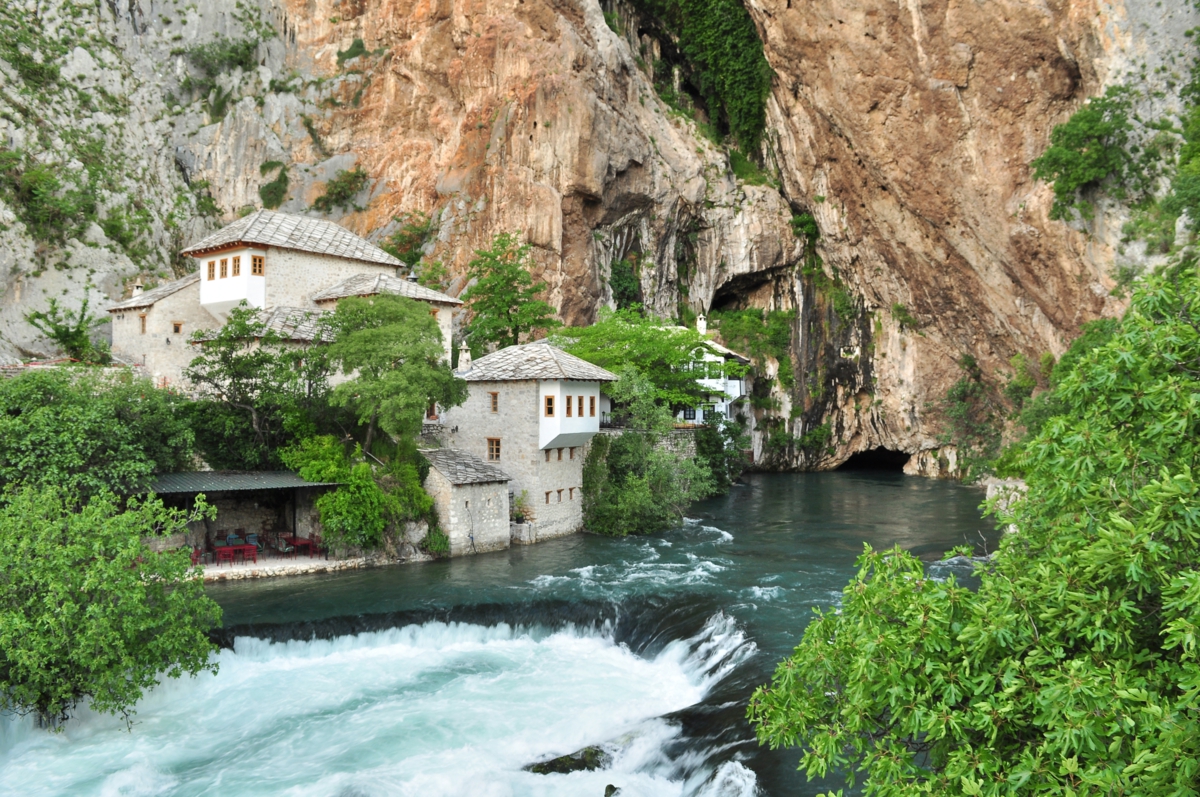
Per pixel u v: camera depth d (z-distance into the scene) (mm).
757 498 50875
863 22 48344
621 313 54438
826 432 70375
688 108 76000
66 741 17078
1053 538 9703
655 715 17906
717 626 21672
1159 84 37719
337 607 23469
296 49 68312
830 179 61781
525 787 14883
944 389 63844
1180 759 6020
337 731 17328
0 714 16547
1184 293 9133
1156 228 37125
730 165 72562
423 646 22672
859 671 8406
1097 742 6785
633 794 14477
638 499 36188
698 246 72125
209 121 65938
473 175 60594
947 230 51969
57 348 43250
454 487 31031
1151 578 7734
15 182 47406
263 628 21531
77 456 23547
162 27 67000
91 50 60625
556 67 60031
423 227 61281
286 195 63812
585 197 60812
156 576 18219
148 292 41844
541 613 23828
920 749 9367
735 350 71875
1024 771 7070
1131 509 8172
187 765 16031
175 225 59031
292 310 37125
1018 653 8102
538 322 52531
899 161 51375
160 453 27703
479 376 35500
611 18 70000
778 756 14117
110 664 16734
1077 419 9672
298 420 30938
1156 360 8719
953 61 45219
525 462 34750
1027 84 43125
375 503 29188
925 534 36938
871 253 62781
